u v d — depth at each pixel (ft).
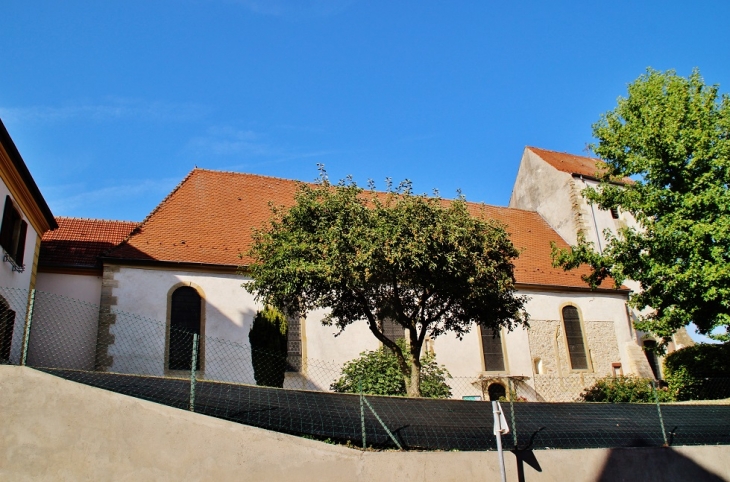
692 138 59.41
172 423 30.27
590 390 82.17
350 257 49.49
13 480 27.66
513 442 38.70
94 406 29.60
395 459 33.27
